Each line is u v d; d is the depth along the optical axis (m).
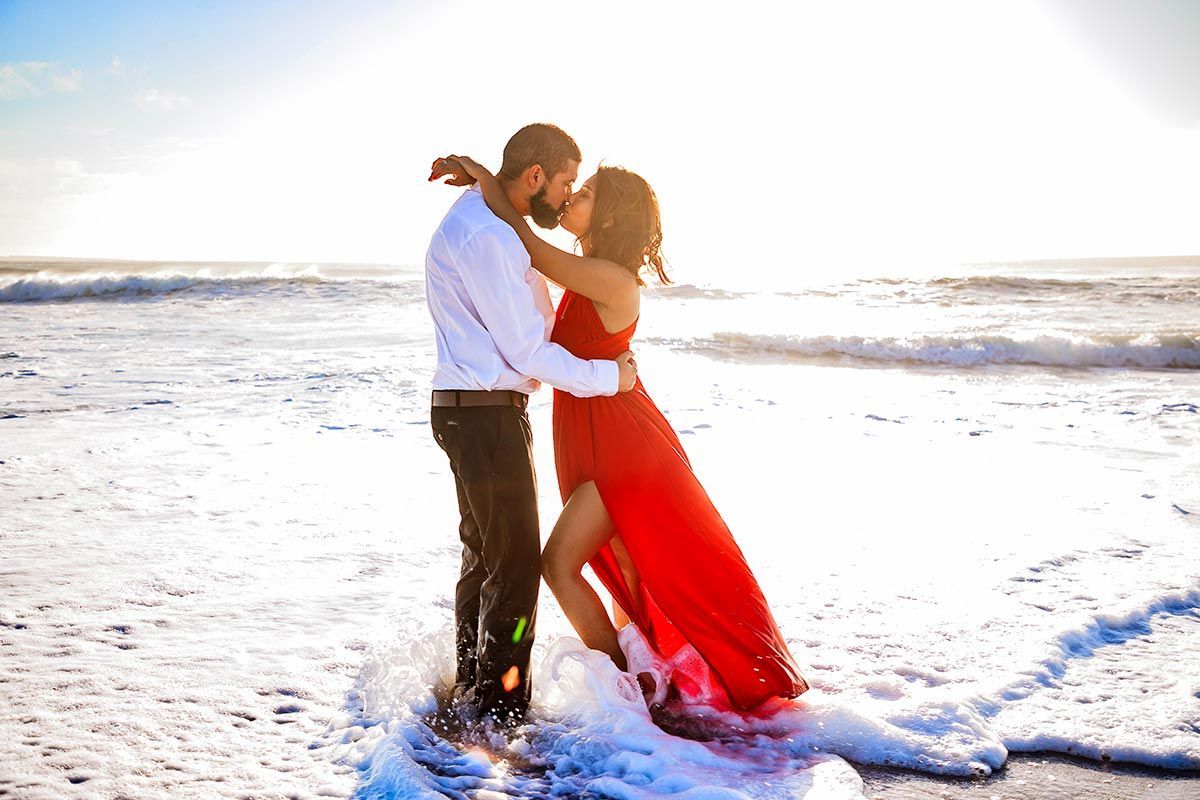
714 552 2.89
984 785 2.50
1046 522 5.06
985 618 3.64
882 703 2.90
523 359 2.66
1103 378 12.33
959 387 11.05
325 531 4.75
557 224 2.91
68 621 3.41
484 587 2.78
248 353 12.69
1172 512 5.27
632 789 2.38
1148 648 3.41
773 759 2.64
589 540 2.98
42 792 2.22
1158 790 2.47
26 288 22.52
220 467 6.18
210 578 3.96
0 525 4.70
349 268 44.59
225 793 2.26
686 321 18.62
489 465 2.71
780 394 9.95
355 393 9.41
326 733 2.62
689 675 2.98
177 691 2.84
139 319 17.77
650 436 2.95
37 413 8.18
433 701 2.85
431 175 2.83
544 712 2.84
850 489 5.77
